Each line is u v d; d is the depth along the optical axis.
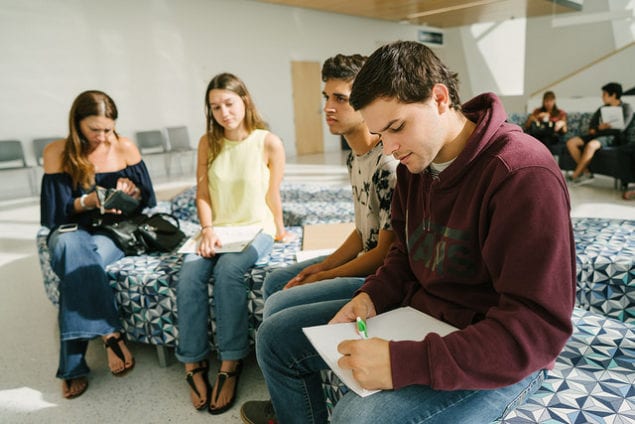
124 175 2.17
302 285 1.34
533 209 0.74
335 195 3.43
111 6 6.98
